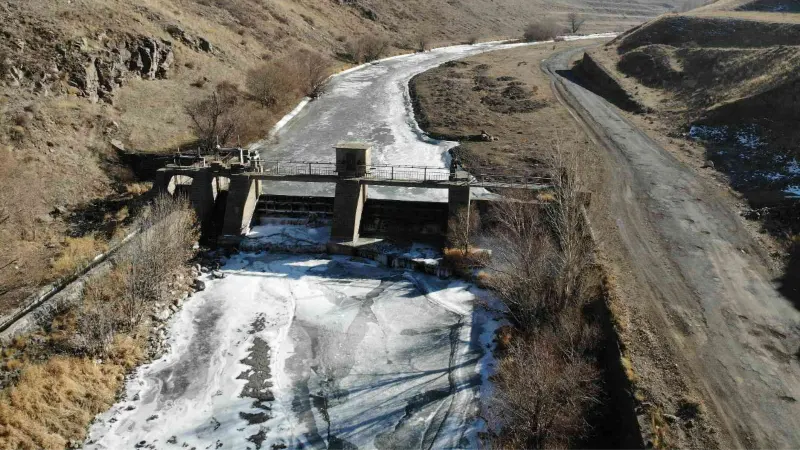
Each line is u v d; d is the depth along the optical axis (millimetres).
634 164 55469
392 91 93938
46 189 46469
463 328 37344
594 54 104750
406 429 29703
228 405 31031
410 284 42281
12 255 37969
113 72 62438
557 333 32062
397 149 67312
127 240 41219
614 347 30328
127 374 32750
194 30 82125
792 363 29453
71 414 29172
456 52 130750
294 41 103812
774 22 80125
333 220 46906
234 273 43406
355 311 39062
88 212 46688
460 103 83812
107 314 34219
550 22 161750
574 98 85000
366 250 45625
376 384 32812
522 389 27312
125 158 55594
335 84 97000
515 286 35469
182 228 42125
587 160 56875
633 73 89438
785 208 43125
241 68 83062
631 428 25859
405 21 147875
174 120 64062
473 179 51250
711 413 26422
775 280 36125
